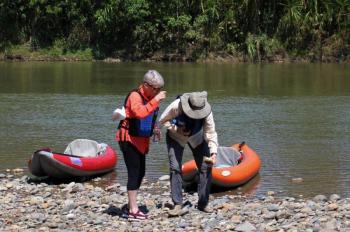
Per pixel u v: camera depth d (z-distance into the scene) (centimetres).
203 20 4144
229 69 3609
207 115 853
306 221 826
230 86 2772
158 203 955
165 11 4219
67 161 1157
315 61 4088
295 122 1870
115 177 1223
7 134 1683
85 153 1284
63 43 4312
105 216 873
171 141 882
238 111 2080
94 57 4259
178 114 860
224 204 943
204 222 824
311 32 4119
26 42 4353
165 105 2178
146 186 1126
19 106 2212
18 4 4319
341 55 4088
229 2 4144
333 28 4156
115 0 4172
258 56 4106
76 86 2802
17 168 1289
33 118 1950
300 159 1372
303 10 4112
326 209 907
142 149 852
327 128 1769
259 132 1708
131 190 854
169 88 2698
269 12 4150
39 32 4353
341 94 2506
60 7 4278
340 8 4084
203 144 880
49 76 3234
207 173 888
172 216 864
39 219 845
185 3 4247
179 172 884
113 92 2597
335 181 1176
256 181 1179
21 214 879
